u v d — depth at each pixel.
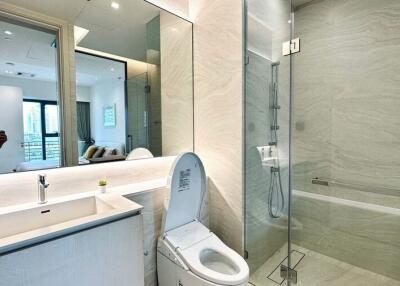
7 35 1.21
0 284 0.78
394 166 1.72
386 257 1.75
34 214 1.12
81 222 0.95
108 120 1.60
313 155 2.09
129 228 1.12
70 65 1.43
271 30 1.86
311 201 2.07
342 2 1.89
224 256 1.41
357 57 1.85
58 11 1.38
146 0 1.75
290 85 2.07
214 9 1.83
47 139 1.34
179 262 1.31
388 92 1.72
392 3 1.68
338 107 1.95
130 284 1.15
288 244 2.01
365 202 1.85
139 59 1.76
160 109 1.87
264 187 1.88
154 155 1.86
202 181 1.66
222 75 1.81
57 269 0.90
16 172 1.22
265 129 1.88
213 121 1.89
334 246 1.96
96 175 1.51
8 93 1.21
